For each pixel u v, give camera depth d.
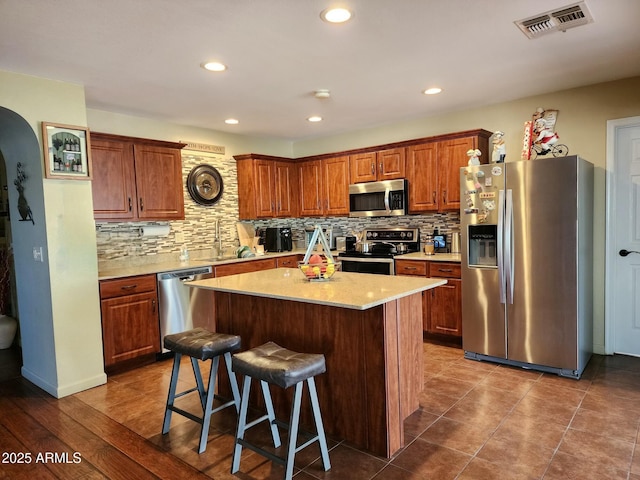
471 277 3.55
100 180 3.70
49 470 2.18
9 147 3.28
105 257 4.10
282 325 2.66
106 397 3.08
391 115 4.52
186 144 4.46
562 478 1.99
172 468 2.17
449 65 3.01
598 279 3.66
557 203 3.12
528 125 3.49
